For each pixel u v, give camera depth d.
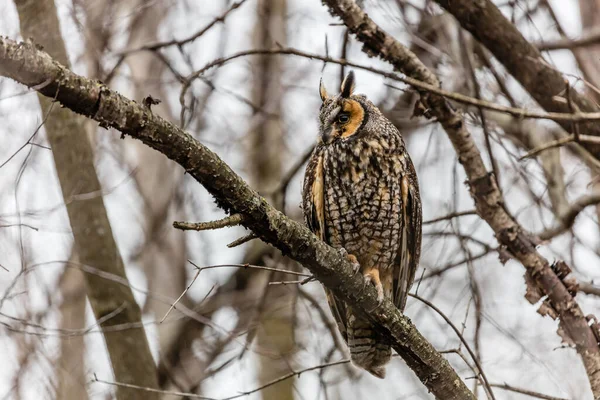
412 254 11.20
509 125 13.15
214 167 6.64
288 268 13.83
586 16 13.98
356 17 10.56
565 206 12.12
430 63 13.98
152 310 14.41
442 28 12.81
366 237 11.07
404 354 8.47
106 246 11.19
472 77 11.20
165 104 14.59
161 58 11.35
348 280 7.91
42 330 11.32
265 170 16.16
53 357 12.10
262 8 16.61
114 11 12.80
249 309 14.34
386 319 8.24
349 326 10.16
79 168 11.10
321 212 11.07
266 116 15.23
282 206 13.49
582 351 9.98
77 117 11.16
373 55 10.72
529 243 10.60
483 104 8.48
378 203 10.91
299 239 7.30
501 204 10.76
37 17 11.04
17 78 6.05
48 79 6.09
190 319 13.88
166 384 12.72
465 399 8.54
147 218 14.91
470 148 10.82
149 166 15.11
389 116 14.93
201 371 13.59
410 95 14.91
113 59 12.35
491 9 10.91
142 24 14.23
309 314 12.93
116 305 11.09
